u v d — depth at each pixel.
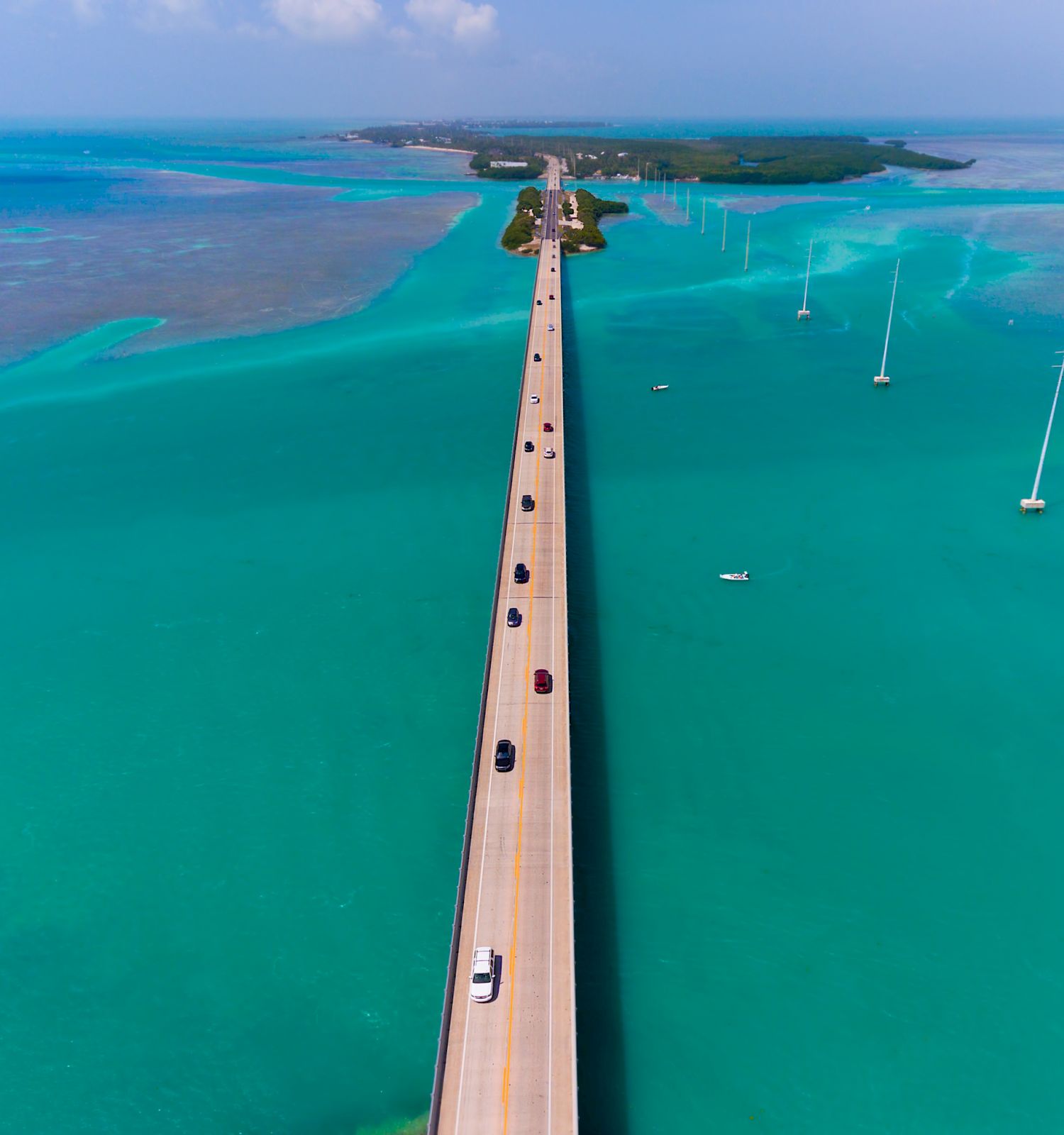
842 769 66.19
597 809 63.00
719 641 80.44
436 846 61.81
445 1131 41.12
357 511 105.38
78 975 53.97
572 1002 46.28
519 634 75.19
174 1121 46.84
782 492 107.31
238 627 84.69
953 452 116.62
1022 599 85.62
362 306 192.75
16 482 114.12
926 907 55.91
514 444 111.06
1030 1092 46.44
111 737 71.69
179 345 167.62
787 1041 49.00
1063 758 66.69
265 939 55.72
